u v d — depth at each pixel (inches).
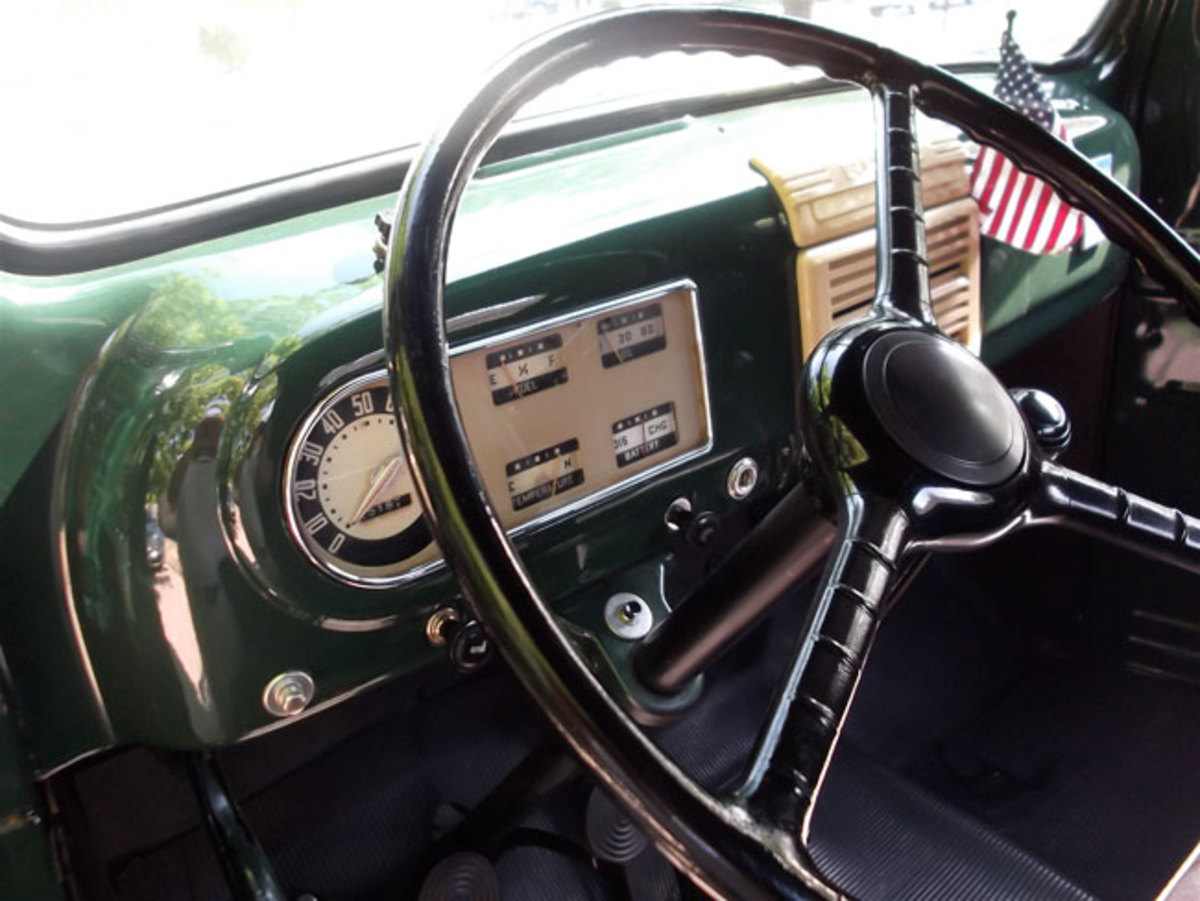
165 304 35.1
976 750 67.7
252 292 36.3
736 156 46.8
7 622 33.1
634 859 50.6
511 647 21.5
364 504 34.6
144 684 33.6
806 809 22.0
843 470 26.9
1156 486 72.3
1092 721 69.4
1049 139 38.8
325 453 33.7
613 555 42.1
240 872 36.7
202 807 38.4
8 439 32.6
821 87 63.7
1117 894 57.2
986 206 53.6
